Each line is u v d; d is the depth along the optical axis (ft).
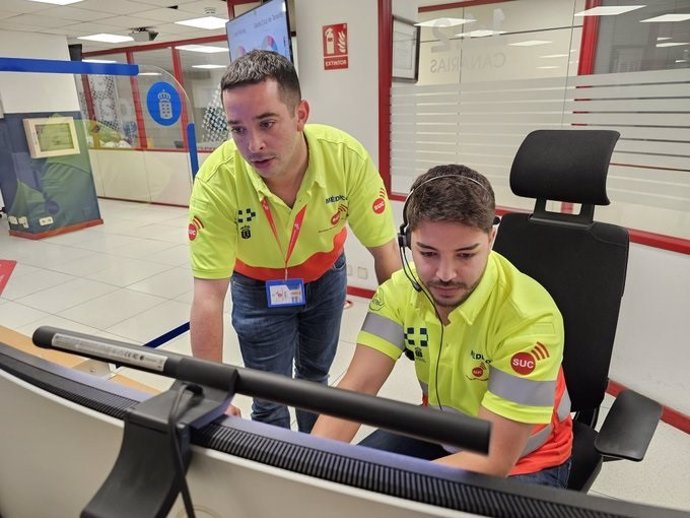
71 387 1.66
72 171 18.69
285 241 4.35
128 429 1.40
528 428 2.76
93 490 1.70
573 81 7.45
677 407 6.81
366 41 9.78
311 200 4.22
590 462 3.71
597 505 1.13
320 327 5.24
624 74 6.83
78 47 23.13
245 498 1.37
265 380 1.38
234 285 4.88
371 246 4.81
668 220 6.84
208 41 22.11
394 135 10.19
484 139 8.92
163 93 10.39
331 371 8.52
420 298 3.23
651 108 6.61
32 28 18.52
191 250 4.06
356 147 4.47
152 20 17.74
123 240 17.88
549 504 1.14
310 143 4.09
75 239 18.12
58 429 1.69
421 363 3.44
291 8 10.46
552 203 8.43
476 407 3.22
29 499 2.04
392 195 10.39
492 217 2.59
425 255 2.64
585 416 4.17
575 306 4.03
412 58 10.95
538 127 8.10
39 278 13.93
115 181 23.70
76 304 12.01
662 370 6.89
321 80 10.56
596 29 11.13
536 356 2.83
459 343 3.14
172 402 1.41
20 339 5.12
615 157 7.09
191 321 4.05
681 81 6.30
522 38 13.55
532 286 3.18
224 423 1.41
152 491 1.32
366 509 1.22
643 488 5.78
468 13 14.64
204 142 21.74
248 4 11.03
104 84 16.72
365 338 3.55
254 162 3.50
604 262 3.95
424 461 1.28
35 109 17.06
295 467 1.28
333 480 1.25
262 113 3.26
